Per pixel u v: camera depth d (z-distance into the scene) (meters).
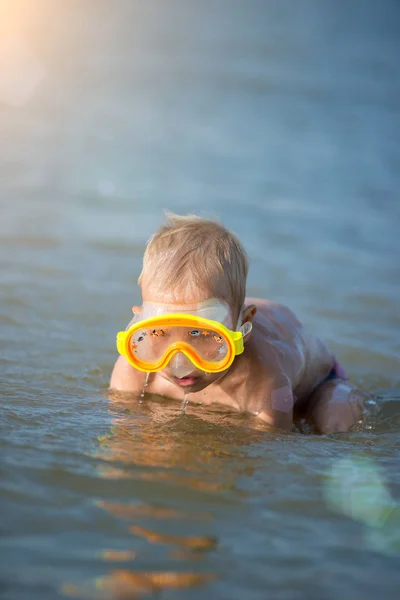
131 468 2.97
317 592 2.24
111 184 9.12
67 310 5.38
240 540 2.50
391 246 7.57
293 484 2.96
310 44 20.56
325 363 4.48
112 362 4.54
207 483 2.90
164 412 3.76
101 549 2.38
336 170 10.53
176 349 3.45
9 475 2.81
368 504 2.81
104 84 15.33
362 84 16.42
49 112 12.88
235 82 16.12
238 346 3.49
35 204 8.08
